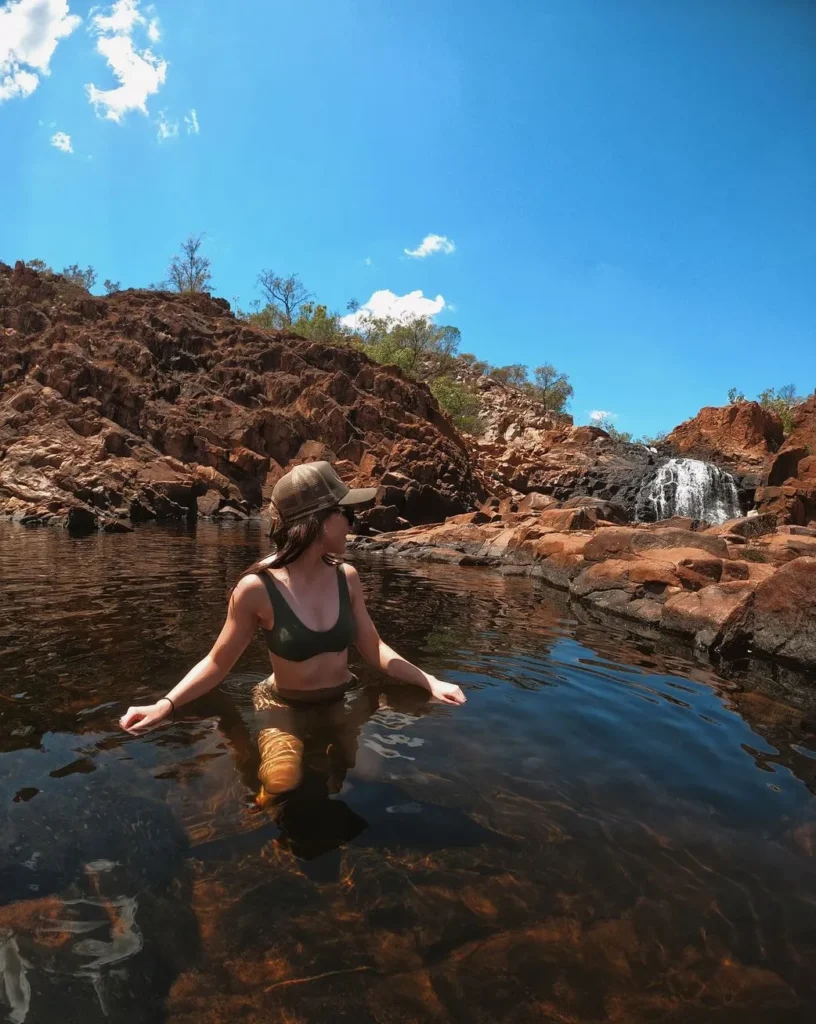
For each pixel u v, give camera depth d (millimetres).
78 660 3766
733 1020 1299
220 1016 1269
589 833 2010
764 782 2477
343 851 1837
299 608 2881
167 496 24156
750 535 11539
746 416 42531
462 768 2428
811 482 22125
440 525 19734
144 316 34938
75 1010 1259
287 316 54188
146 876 1688
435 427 35719
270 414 29891
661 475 34625
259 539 15297
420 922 1561
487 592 8000
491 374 81500
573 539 10391
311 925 1532
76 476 22844
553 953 1475
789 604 5074
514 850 1888
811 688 4160
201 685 2881
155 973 1367
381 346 50312
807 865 1875
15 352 30328
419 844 1893
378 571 10148
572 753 2666
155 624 4855
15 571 8039
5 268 39938
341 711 2908
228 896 1623
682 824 2100
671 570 6926
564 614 6520
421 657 4242
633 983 1394
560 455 43781
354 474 28891
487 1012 1306
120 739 2572
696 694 3781
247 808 2055
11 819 1940
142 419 28734
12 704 2979
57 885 1633
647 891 1715
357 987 1357
